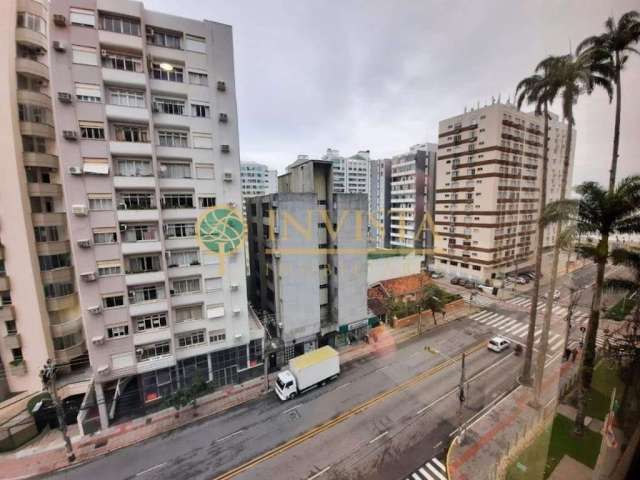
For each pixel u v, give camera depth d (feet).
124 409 65.51
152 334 64.85
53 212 64.59
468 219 121.19
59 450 57.26
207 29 63.46
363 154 250.57
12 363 61.57
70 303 66.80
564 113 23.95
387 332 101.35
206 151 66.28
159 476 50.96
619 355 34.73
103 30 55.16
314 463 51.80
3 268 59.93
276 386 71.10
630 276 33.27
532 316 46.68
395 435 56.95
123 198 60.80
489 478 45.01
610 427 22.62
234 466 51.96
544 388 33.86
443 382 72.49
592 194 27.12
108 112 56.95
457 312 111.65
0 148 57.98
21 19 59.52
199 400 70.18
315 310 85.87
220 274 70.74
